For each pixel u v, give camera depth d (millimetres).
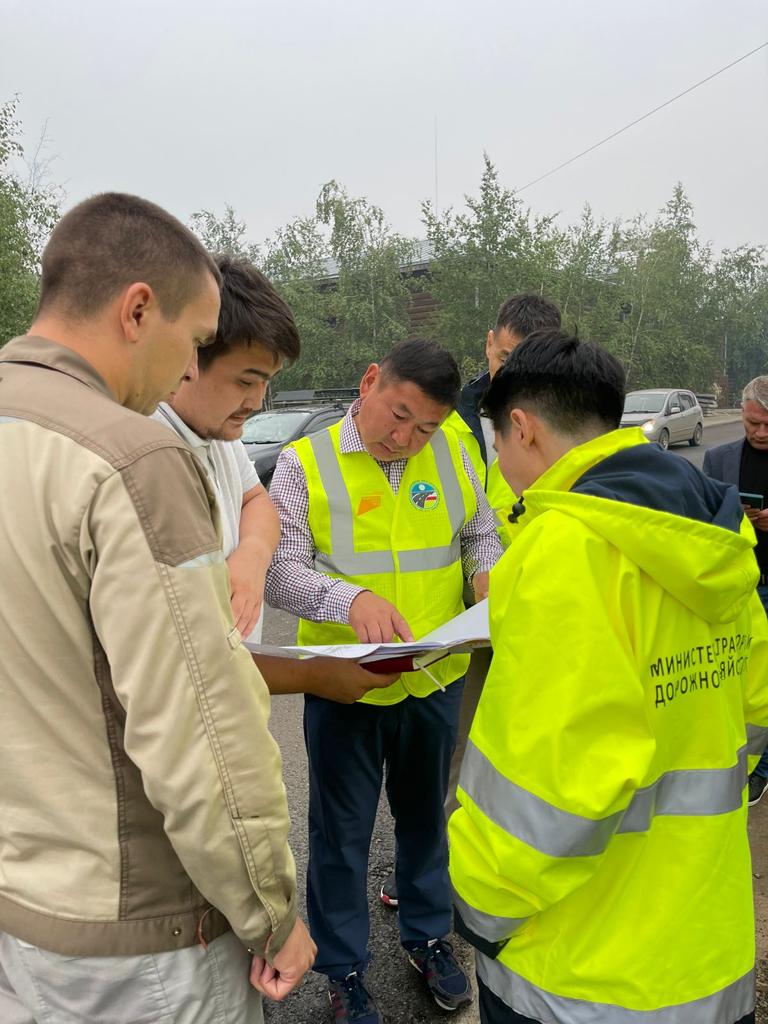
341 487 1880
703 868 1076
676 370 31484
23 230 15852
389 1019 1980
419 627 1923
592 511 999
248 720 964
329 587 1761
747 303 38469
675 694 1051
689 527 987
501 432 1267
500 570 1087
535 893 1000
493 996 1164
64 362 1003
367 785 1909
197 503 964
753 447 3133
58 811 960
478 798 1062
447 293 26016
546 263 26719
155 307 1042
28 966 1002
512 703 1010
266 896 1013
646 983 1045
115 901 974
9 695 946
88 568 904
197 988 1032
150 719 903
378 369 1836
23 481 917
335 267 29750
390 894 2434
